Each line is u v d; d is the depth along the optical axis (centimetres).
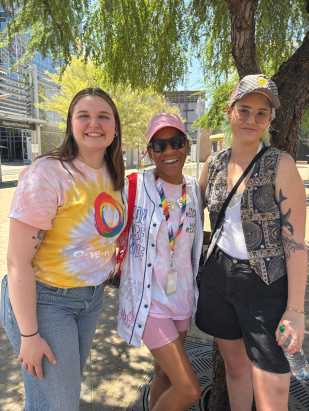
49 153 137
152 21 358
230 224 146
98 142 135
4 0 305
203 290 164
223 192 152
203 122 1179
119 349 291
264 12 291
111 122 139
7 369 262
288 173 132
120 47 356
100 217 138
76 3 306
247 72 192
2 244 614
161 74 393
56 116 2422
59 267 132
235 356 165
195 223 176
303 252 128
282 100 180
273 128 182
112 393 234
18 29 330
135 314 164
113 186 151
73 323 138
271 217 134
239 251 142
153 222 163
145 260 164
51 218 126
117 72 386
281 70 188
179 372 155
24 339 120
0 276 463
